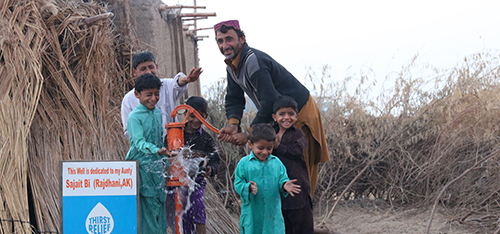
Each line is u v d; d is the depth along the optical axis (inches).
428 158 264.2
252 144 143.8
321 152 167.0
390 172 275.4
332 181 286.4
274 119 154.9
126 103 165.5
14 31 176.6
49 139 177.8
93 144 190.7
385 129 271.7
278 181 144.4
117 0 253.8
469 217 227.0
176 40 320.8
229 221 217.5
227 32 156.9
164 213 143.5
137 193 116.2
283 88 161.3
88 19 201.8
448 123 253.4
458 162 249.1
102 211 114.7
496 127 241.4
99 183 115.2
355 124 282.2
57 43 191.2
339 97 289.3
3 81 164.2
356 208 271.0
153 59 171.6
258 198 144.0
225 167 291.9
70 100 191.0
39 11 189.6
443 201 254.2
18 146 154.5
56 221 157.6
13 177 149.3
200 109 168.9
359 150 274.5
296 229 154.1
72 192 114.0
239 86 175.6
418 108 277.6
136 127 135.5
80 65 202.8
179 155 129.7
